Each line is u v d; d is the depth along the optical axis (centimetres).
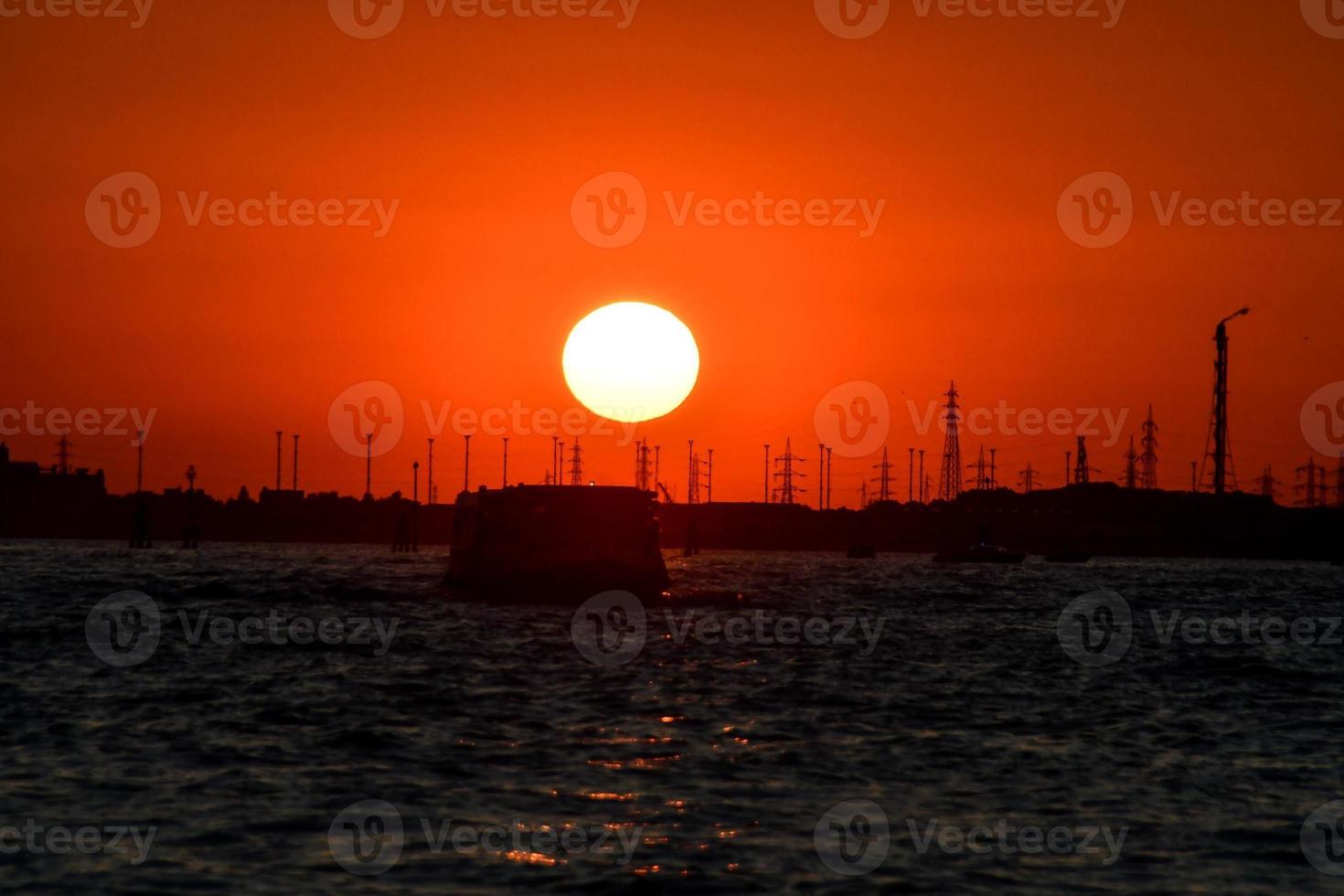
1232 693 19588
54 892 9925
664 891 10006
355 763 13800
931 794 12850
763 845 11075
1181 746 15362
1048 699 18762
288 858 10688
